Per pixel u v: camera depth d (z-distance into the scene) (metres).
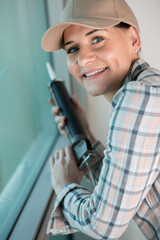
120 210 0.55
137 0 1.22
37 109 1.17
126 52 0.66
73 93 1.35
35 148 1.10
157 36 1.26
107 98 0.79
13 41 0.94
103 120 1.37
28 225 0.74
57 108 0.96
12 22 0.93
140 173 0.54
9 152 0.89
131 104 0.52
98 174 0.93
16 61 0.97
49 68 1.03
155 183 0.63
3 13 0.86
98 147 0.97
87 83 0.70
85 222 0.59
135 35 0.69
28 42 1.08
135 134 0.52
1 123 0.84
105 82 0.67
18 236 0.70
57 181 0.74
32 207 0.81
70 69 0.72
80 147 0.82
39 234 0.73
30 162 1.02
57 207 0.68
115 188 0.54
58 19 1.23
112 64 0.64
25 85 1.05
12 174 0.89
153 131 0.53
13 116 0.93
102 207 0.56
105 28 0.60
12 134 0.92
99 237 0.59
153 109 0.52
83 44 0.64
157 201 0.64
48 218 0.79
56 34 0.69
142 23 1.25
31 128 1.09
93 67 0.65
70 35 0.65
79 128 0.90
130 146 0.53
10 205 0.79
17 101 0.97
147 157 0.54
